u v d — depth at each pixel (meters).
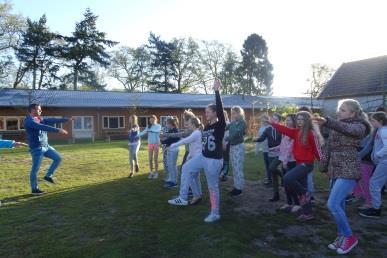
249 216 6.05
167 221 5.74
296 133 5.81
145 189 8.18
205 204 6.79
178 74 59.75
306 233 5.29
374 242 5.00
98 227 5.50
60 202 7.04
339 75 26.98
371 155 6.45
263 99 41.16
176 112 35.50
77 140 30.36
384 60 25.06
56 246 4.77
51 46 46.72
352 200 7.20
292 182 5.73
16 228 5.50
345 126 4.44
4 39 40.56
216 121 5.76
